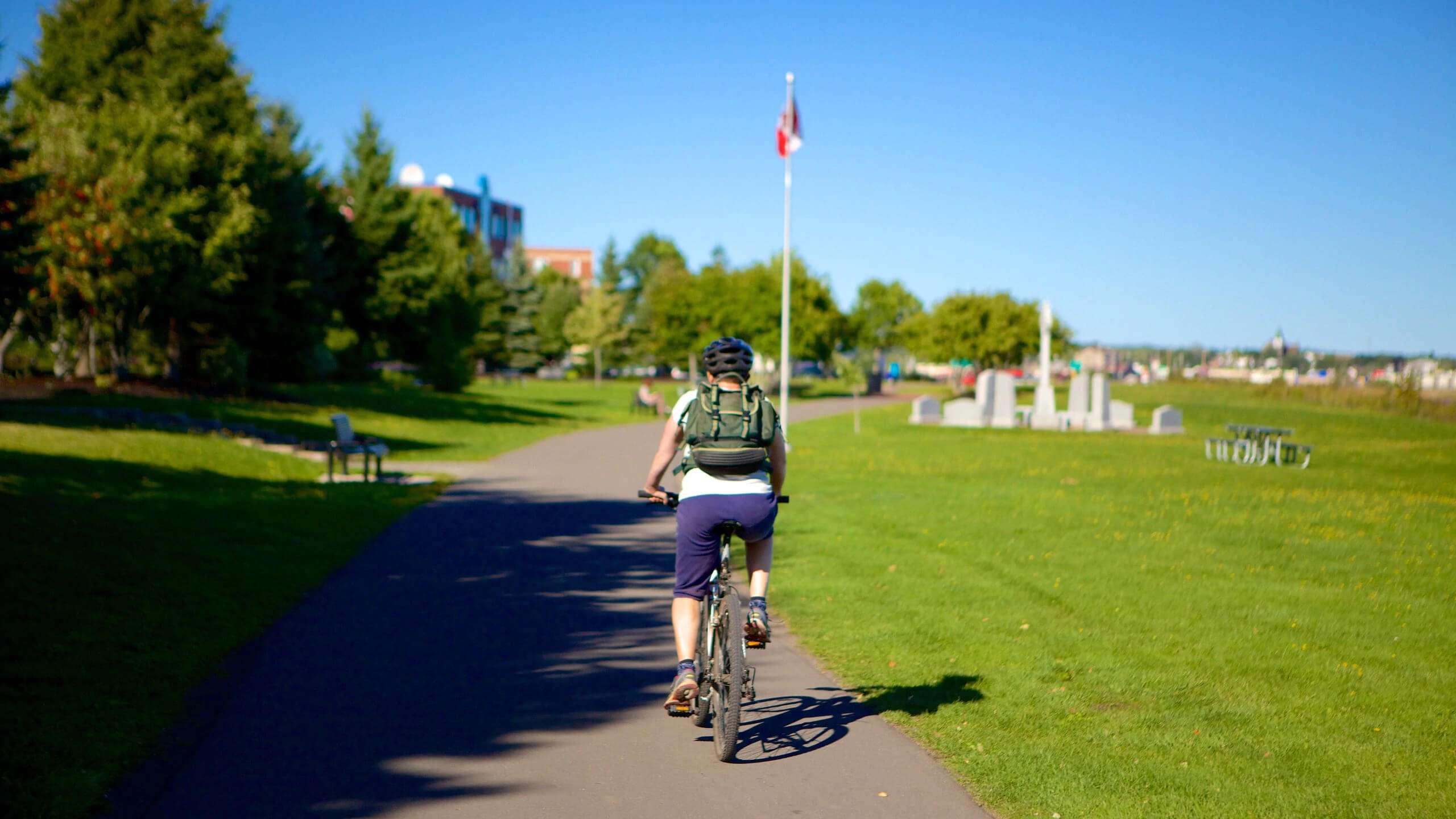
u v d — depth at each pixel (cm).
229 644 648
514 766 459
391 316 4928
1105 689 578
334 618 740
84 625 652
